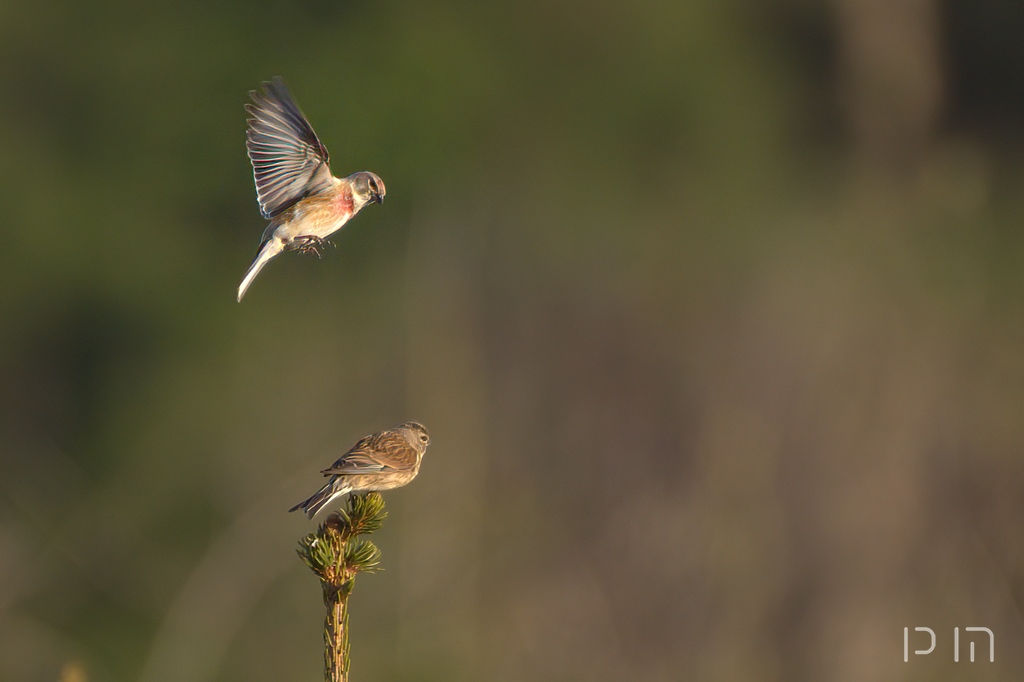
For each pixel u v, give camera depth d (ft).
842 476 57.57
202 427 62.90
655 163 70.95
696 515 58.44
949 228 64.18
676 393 62.64
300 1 67.82
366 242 64.90
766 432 59.93
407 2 69.56
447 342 62.64
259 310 64.54
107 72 67.26
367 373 62.08
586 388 63.46
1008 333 60.49
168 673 53.31
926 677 52.80
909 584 55.06
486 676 52.70
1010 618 53.78
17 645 55.06
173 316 65.21
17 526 60.34
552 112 70.18
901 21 69.62
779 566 56.70
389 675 51.44
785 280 64.80
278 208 21.29
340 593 18.76
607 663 54.85
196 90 67.31
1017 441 56.70
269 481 59.47
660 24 71.67
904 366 59.31
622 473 60.59
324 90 66.03
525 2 70.69
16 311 65.46
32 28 67.00
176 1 67.72
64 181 66.80
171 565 59.41
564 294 66.08
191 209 67.26
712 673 54.60
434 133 66.90
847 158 70.08
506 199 68.03
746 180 70.03
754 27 73.00
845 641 54.19
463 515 56.34
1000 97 69.56
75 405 65.26
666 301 65.67
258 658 54.19
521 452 61.16
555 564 57.00
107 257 65.67
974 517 56.18
